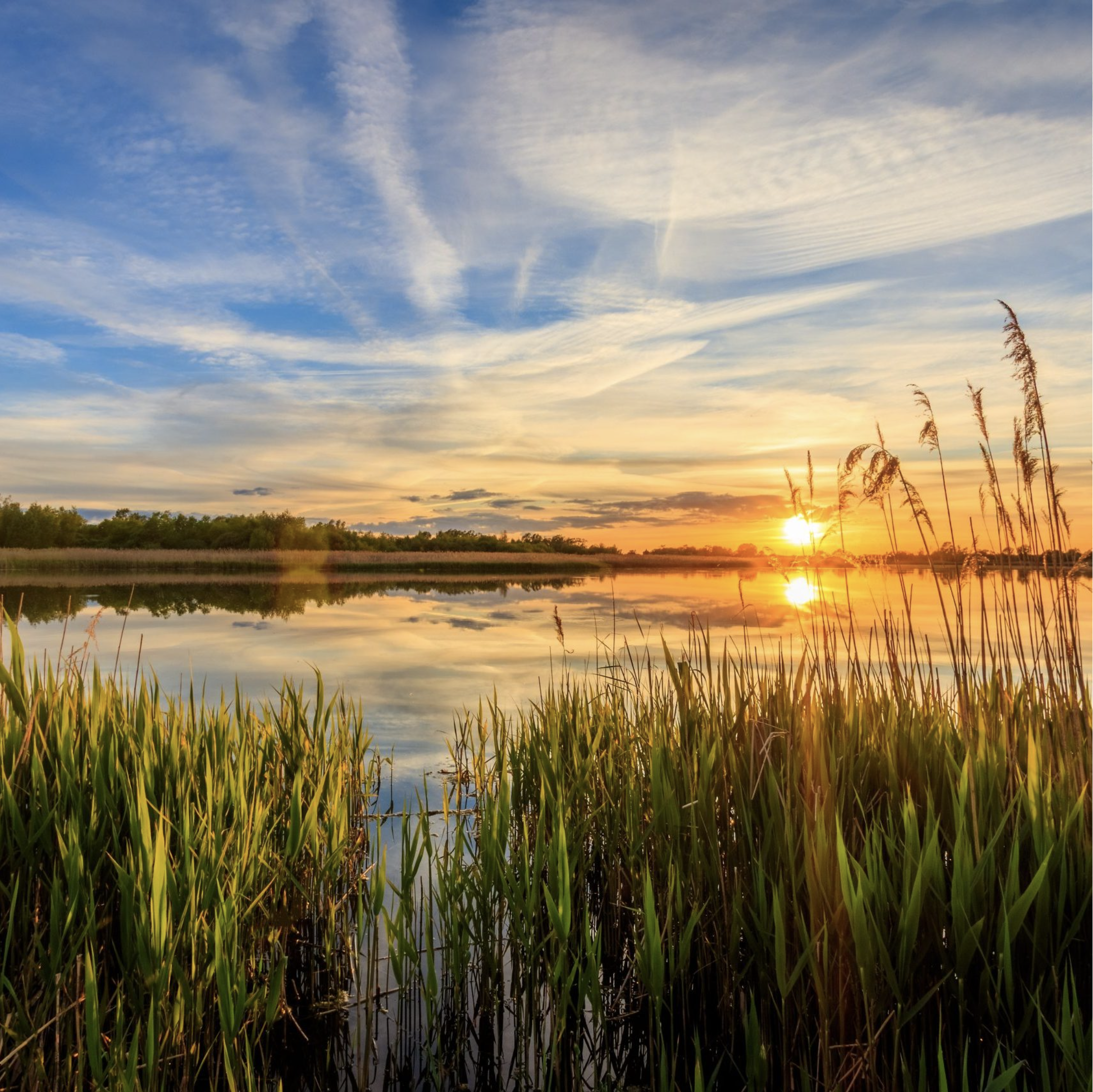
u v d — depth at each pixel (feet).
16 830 10.34
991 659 15.12
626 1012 11.04
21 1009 8.53
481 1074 10.38
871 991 7.95
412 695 29.43
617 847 13.06
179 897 9.72
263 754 14.84
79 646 14.08
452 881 11.44
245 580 122.11
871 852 8.95
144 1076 8.89
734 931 9.96
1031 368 14.17
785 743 11.50
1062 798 10.02
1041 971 8.42
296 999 11.94
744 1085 9.71
